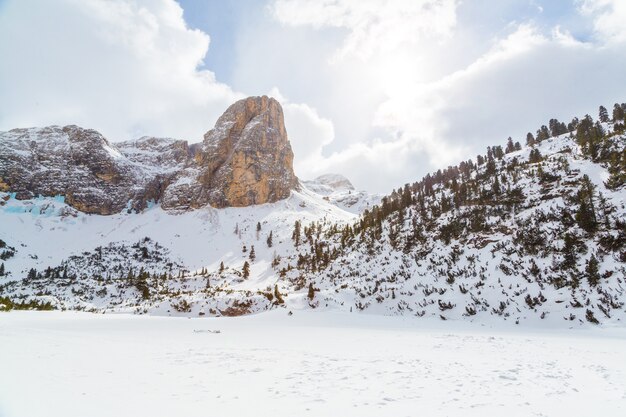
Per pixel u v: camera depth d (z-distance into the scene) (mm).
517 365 16969
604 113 110938
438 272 63000
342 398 10719
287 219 181250
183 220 192625
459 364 17172
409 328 41094
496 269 54938
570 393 11680
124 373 13336
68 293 101125
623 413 9664
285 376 13867
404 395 11148
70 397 9562
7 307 61312
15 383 10492
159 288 100562
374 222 111875
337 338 30062
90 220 198000
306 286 86500
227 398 10477
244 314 69062
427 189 118500
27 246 157125
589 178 66562
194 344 24406
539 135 123562
